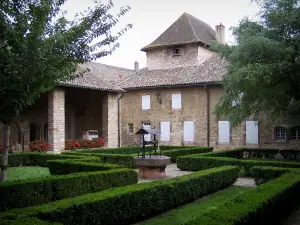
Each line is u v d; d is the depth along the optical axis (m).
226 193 9.98
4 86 7.22
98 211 6.09
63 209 5.42
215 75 24.55
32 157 17.11
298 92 14.63
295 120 18.59
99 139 23.34
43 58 7.34
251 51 13.92
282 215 7.13
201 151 21.27
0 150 17.41
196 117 25.27
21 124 24.00
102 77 32.25
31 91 7.88
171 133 26.41
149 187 7.43
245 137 23.38
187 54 28.33
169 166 17.52
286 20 13.66
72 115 27.97
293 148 21.73
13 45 7.07
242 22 15.88
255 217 5.44
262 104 16.20
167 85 25.92
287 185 7.36
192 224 4.49
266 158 20.19
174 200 8.17
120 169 9.97
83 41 8.14
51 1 7.38
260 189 6.89
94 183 8.95
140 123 28.00
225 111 17.84
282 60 13.59
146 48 30.12
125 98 28.97
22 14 7.00
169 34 29.69
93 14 8.12
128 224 6.95
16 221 4.53
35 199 7.75
